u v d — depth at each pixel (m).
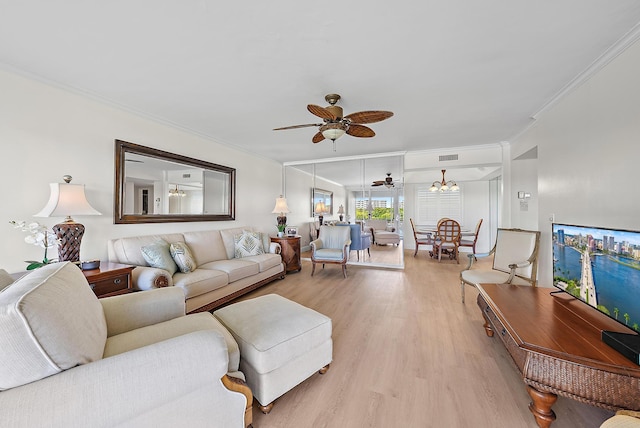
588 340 1.40
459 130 3.66
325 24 1.57
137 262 2.73
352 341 2.21
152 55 1.90
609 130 1.90
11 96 2.09
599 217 2.00
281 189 6.02
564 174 2.48
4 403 0.71
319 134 2.84
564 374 1.24
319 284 3.96
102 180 2.70
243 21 1.55
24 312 0.76
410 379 1.71
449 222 5.71
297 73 2.14
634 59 1.69
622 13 1.48
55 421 0.75
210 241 3.68
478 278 2.77
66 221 2.24
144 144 3.11
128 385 0.86
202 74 2.16
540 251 2.90
